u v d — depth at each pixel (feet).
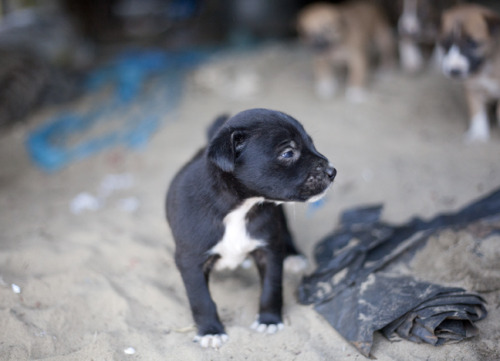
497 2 6.40
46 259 3.43
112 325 3.06
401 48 5.75
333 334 2.98
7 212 4.00
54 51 6.08
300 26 5.43
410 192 3.81
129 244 3.55
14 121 5.23
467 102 4.57
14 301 3.15
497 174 3.85
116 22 9.03
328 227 3.66
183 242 2.94
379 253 3.26
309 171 2.80
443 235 3.23
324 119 4.76
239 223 2.93
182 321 3.10
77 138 4.90
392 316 2.93
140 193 4.13
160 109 5.26
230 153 2.70
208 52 6.95
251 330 3.02
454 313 2.88
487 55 4.02
